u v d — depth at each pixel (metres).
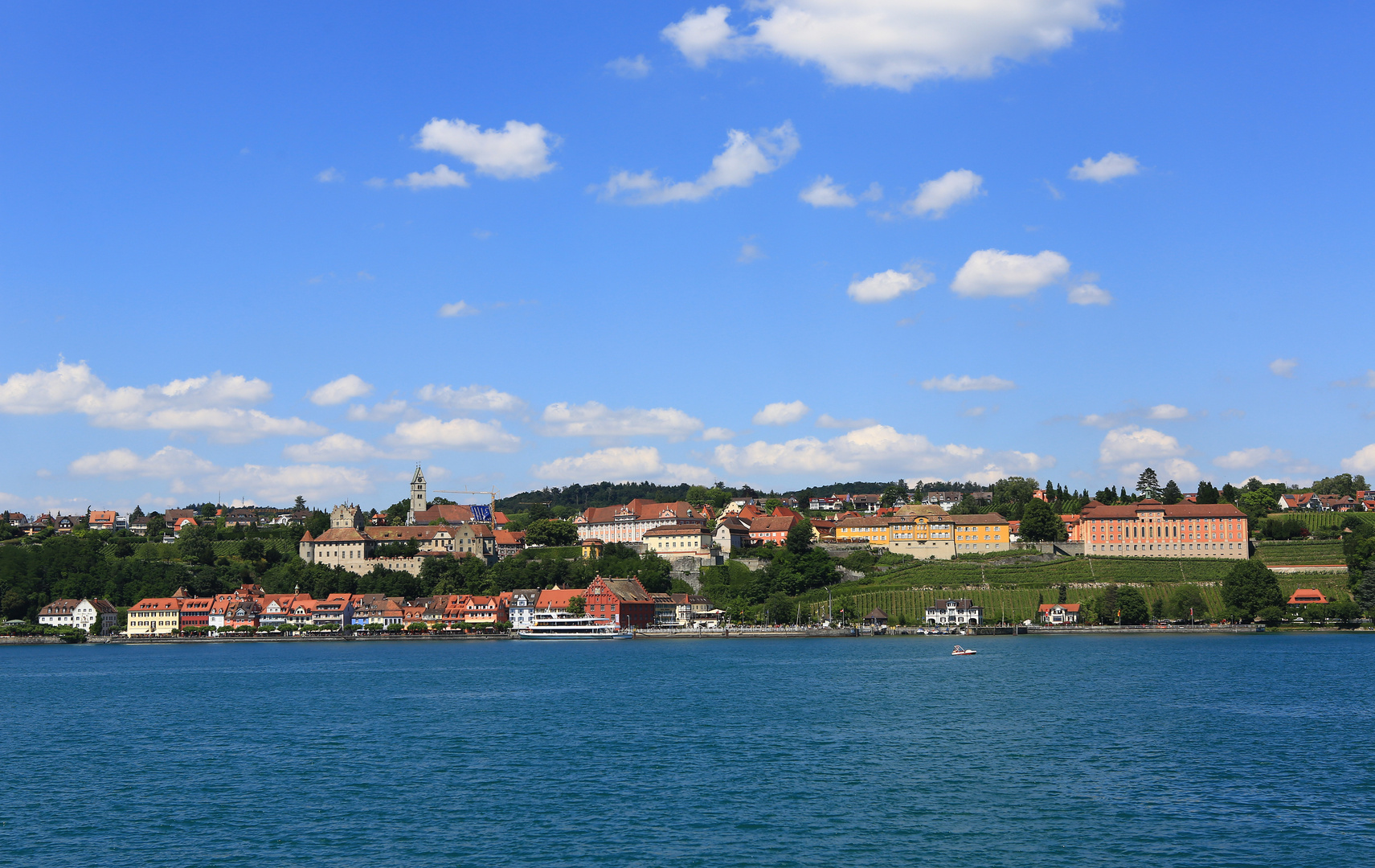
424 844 94.62
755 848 93.00
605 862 89.62
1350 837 94.88
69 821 103.19
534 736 147.88
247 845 94.69
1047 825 99.19
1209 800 107.69
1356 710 165.50
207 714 175.62
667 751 135.38
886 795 111.00
